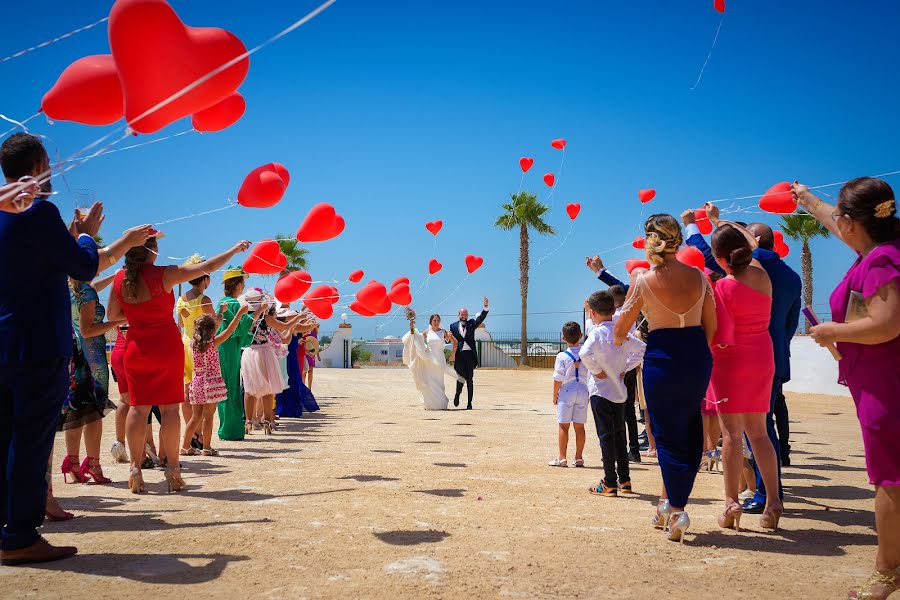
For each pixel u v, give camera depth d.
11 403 3.81
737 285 4.73
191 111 4.14
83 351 5.98
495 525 4.71
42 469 3.79
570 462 7.59
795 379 20.66
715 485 6.51
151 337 5.75
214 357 8.02
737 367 4.71
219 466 7.26
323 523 4.70
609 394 5.96
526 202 44.34
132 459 5.80
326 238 6.75
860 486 6.44
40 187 3.69
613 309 6.11
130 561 3.76
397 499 5.54
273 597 3.20
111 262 4.36
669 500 4.49
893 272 3.12
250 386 10.23
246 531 4.45
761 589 3.43
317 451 8.43
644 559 3.94
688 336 4.50
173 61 3.87
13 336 3.70
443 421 12.34
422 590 3.31
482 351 47.81
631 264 8.06
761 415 4.80
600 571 3.68
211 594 3.23
